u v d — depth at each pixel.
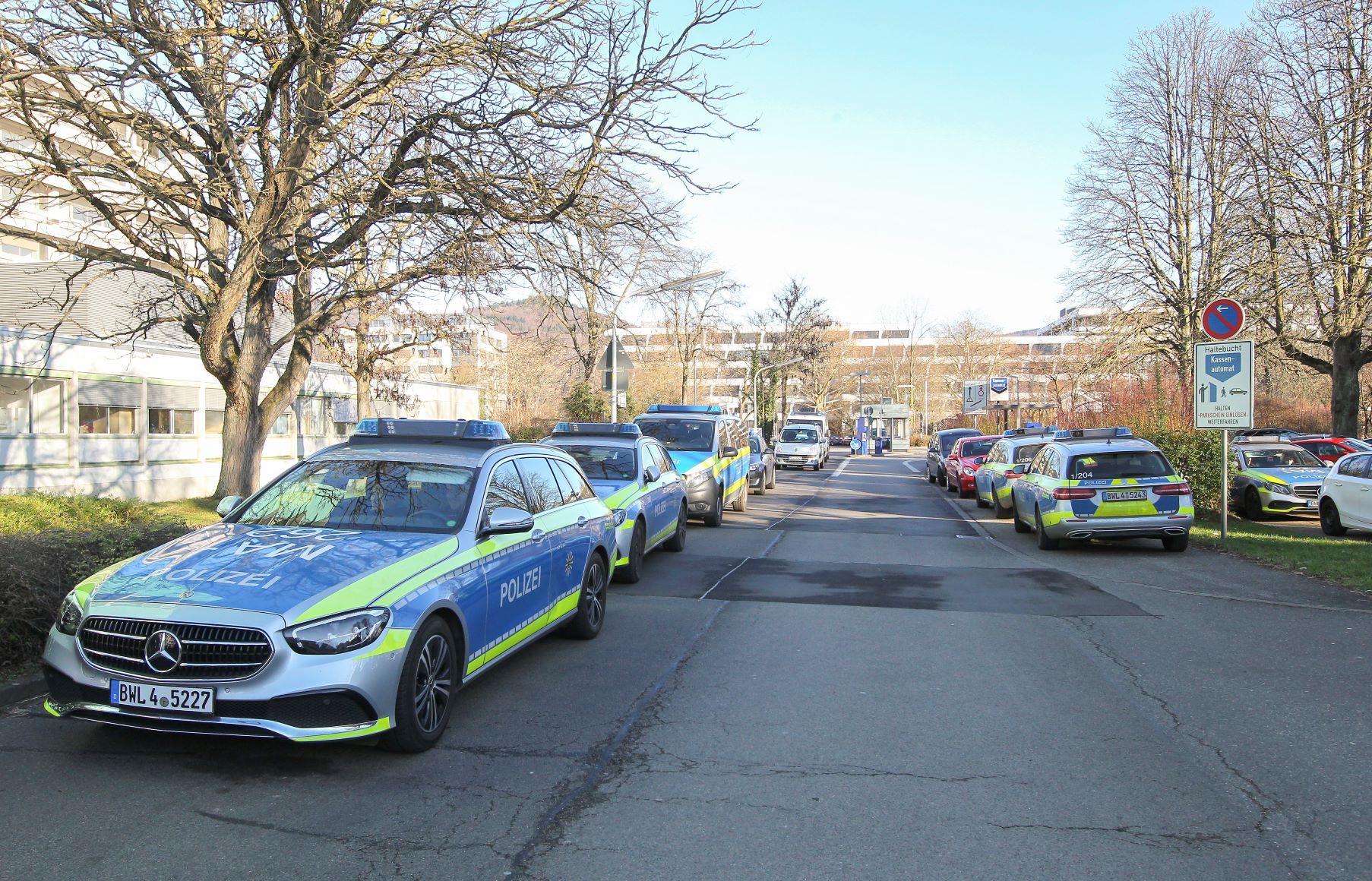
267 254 12.10
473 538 5.56
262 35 9.95
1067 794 4.33
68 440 17.86
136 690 4.30
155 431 20.09
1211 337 13.62
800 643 7.44
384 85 10.31
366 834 3.84
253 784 4.36
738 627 8.09
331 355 22.58
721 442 17.41
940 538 15.24
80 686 4.41
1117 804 4.21
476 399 35.72
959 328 83.25
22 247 22.77
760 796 4.28
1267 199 22.38
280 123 11.56
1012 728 5.31
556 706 5.71
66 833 3.80
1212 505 17.16
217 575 4.66
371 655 4.44
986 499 21.03
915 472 40.16
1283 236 22.38
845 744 5.02
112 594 4.55
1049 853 3.71
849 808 4.14
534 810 4.11
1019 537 15.51
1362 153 20.98
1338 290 24.02
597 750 4.90
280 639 4.29
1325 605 9.06
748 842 3.79
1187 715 5.54
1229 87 26.05
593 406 30.84
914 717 5.50
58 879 3.41
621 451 11.72
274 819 3.96
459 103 10.76
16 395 16.88
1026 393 78.44
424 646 4.82
